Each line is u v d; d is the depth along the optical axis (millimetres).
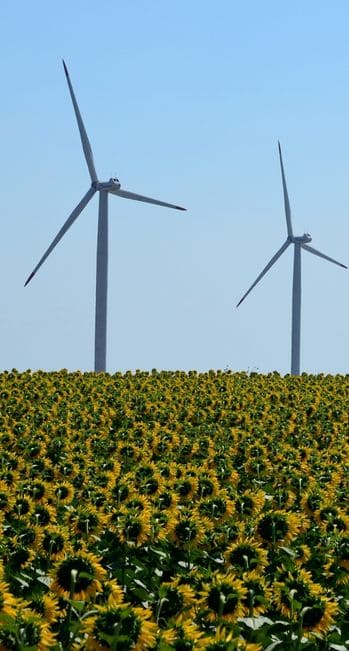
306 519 27328
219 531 24891
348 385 77938
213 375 84188
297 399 66688
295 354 113188
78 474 32750
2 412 55625
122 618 13828
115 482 30141
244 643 13812
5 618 14055
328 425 54406
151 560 22516
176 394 65562
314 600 17391
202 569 18547
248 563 20438
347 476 36219
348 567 22797
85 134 97688
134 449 41469
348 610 19000
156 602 17172
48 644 14094
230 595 16672
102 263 96875
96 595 17156
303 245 113062
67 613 17172
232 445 45406
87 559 17562
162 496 26531
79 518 23969
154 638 13852
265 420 55719
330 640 17109
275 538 23859
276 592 17781
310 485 32875
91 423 52531
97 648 13734
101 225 96875
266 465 37406
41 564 21266
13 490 29141
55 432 47656
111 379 76062
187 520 23703
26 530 22047
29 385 68438
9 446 44844
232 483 35156
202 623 16891
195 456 43688
